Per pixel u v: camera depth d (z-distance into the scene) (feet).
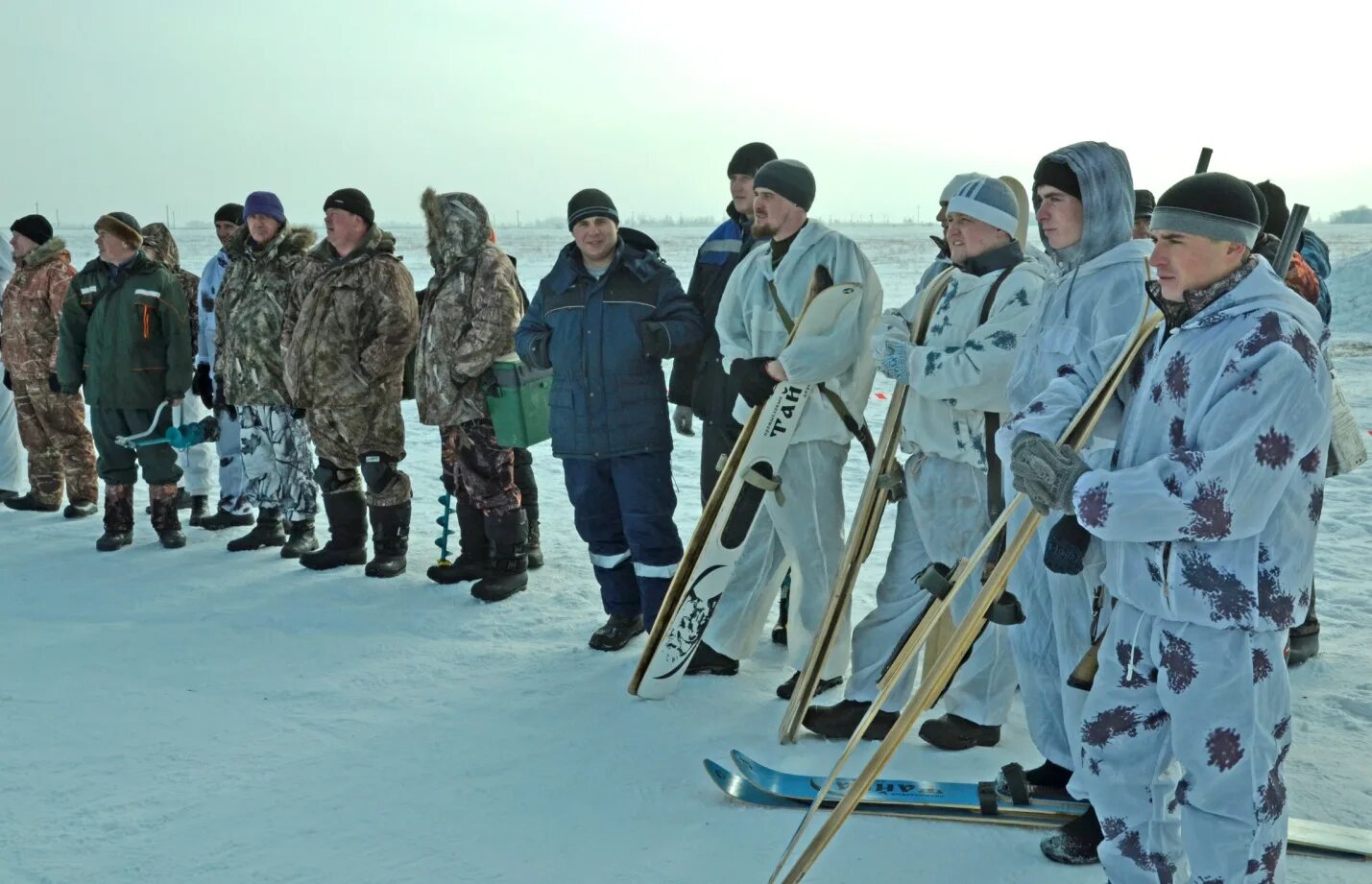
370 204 18.66
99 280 20.94
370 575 18.89
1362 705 12.94
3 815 10.78
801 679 12.49
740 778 11.15
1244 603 7.34
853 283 12.92
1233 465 7.14
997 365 10.97
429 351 17.56
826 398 13.35
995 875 9.50
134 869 9.81
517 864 9.83
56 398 23.53
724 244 16.70
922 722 12.80
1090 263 9.70
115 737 12.61
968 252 11.76
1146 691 7.96
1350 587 17.69
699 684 14.14
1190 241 7.42
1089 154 9.69
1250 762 7.50
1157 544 7.62
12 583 18.92
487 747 12.28
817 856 9.01
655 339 14.47
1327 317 14.73
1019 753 11.99
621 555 15.61
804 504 13.48
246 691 13.99
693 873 9.63
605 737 12.51
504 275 17.28
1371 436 30.14
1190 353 7.53
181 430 21.13
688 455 31.45
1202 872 7.68
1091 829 9.70
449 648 15.56
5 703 13.62
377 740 12.50
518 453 19.31
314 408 18.80
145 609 17.43
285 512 20.42
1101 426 8.61
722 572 13.46
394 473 19.04
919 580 9.32
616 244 15.33
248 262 20.36
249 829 10.48
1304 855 9.61
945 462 11.79
